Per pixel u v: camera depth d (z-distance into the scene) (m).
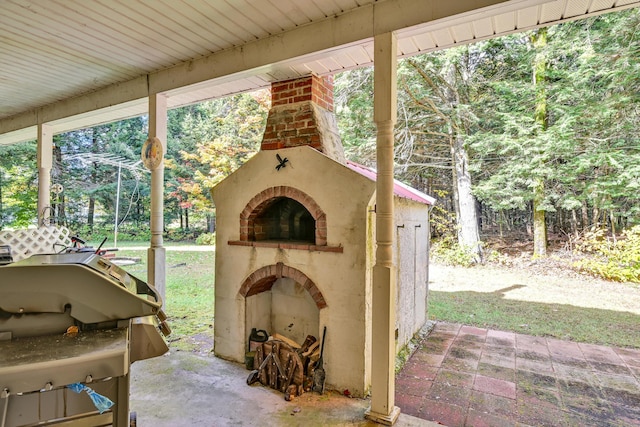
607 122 7.22
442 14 2.27
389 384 2.40
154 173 3.75
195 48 3.20
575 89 7.46
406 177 11.16
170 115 14.44
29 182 12.45
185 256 10.66
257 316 3.47
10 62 3.48
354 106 9.25
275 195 3.16
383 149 2.44
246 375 3.08
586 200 9.05
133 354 1.56
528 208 11.42
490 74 9.24
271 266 3.17
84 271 1.40
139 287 1.77
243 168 3.35
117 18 2.67
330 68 3.25
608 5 2.37
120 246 12.83
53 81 4.00
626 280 7.14
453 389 3.00
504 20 2.57
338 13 2.61
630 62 6.68
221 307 3.47
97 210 15.73
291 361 2.80
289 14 2.62
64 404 1.28
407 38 2.84
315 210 2.95
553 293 6.53
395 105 2.46
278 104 3.45
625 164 7.18
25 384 1.12
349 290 2.79
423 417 2.58
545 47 7.53
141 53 3.29
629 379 3.18
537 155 7.96
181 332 4.29
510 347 3.98
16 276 1.32
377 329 2.43
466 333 4.48
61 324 1.38
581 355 3.74
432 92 9.42
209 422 2.35
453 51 7.96
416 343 4.05
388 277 2.40
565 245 9.09
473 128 9.39
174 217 15.81
